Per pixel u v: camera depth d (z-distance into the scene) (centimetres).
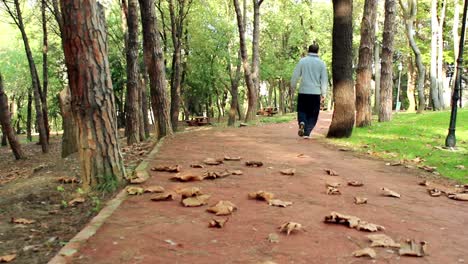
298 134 1017
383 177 579
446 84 3628
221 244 296
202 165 574
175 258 270
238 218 355
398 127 1236
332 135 1011
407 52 3316
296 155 718
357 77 1306
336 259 278
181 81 3062
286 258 276
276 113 3712
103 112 477
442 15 2875
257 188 464
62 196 477
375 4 1273
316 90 978
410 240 319
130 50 1411
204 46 2922
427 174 619
